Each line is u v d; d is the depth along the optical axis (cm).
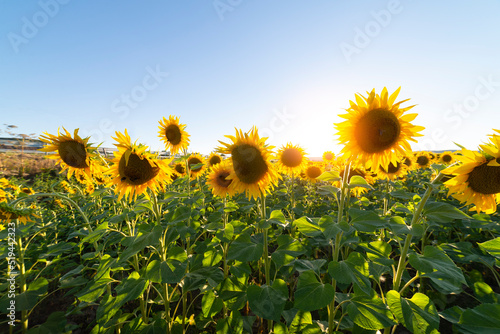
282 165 132
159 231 52
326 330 54
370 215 50
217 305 60
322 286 46
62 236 127
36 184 219
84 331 74
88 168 77
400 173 134
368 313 44
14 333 54
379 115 50
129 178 58
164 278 47
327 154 186
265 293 51
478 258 61
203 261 64
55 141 71
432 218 48
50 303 86
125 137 57
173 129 126
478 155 47
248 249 57
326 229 45
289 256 54
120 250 101
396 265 89
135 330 58
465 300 77
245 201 92
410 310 42
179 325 60
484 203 53
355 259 48
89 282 60
